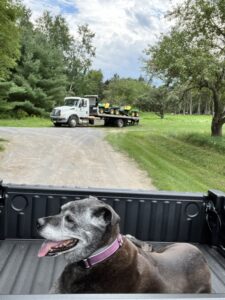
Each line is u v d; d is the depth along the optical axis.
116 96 63.41
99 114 30.14
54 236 2.16
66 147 15.59
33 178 9.38
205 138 19.19
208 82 18.11
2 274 2.94
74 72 53.47
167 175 10.82
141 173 10.91
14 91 32.69
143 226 3.58
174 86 18.84
